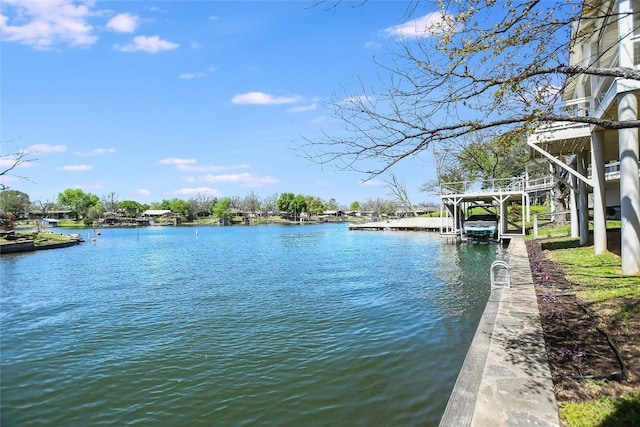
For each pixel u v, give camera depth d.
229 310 11.20
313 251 29.00
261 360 7.29
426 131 4.75
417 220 57.56
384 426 4.91
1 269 23.77
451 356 7.01
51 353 8.31
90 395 6.30
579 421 3.25
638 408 3.34
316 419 5.18
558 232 22.03
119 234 67.88
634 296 6.64
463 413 3.47
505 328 5.70
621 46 8.34
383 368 6.64
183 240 50.03
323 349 7.68
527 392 3.79
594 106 11.70
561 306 6.71
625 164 8.73
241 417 5.37
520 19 4.14
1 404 6.12
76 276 19.89
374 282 14.83
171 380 6.66
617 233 16.19
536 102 4.67
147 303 12.75
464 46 4.30
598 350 4.73
